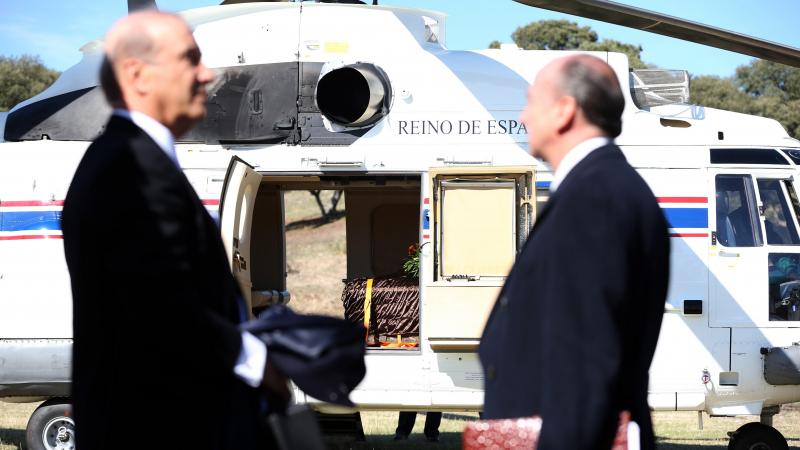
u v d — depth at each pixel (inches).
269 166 1104.8
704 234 1086.4
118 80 379.9
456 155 1088.2
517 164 1085.1
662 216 379.6
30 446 1111.6
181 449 353.7
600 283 355.6
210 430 357.1
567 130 400.2
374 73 1095.6
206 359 351.3
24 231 1090.1
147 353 346.6
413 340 1127.0
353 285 1159.0
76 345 363.9
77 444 363.3
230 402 360.5
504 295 401.7
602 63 406.3
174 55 378.6
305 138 1104.2
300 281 4087.1
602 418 347.3
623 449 364.8
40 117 1134.4
